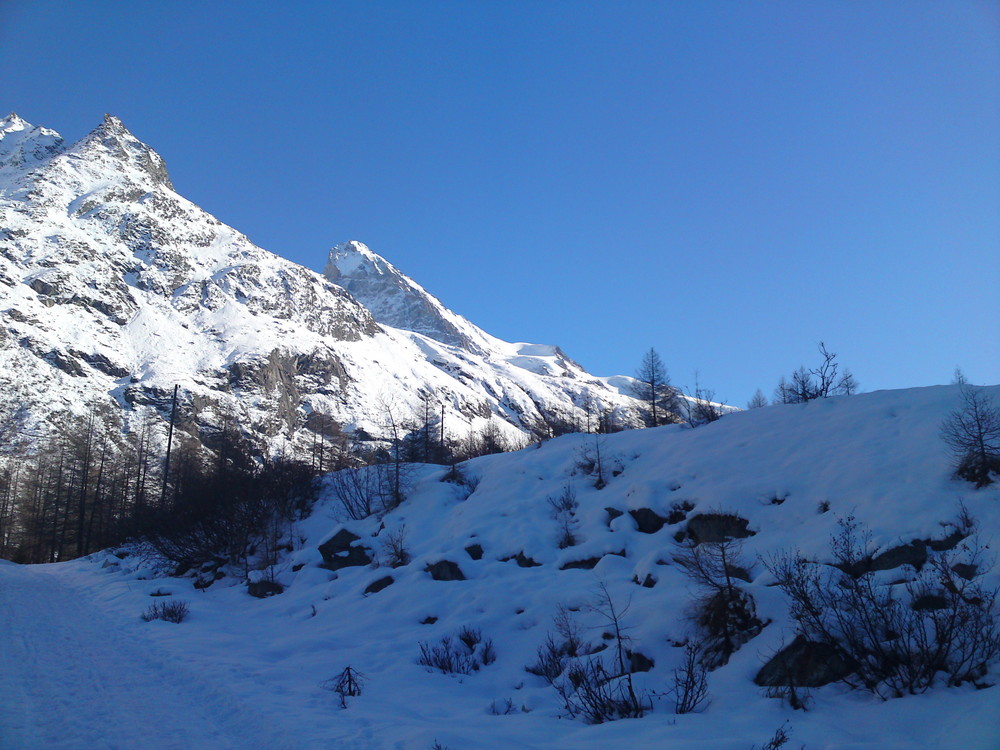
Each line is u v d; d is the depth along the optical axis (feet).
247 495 98.02
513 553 65.92
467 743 24.98
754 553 49.75
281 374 473.26
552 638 43.42
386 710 31.50
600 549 59.77
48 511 184.55
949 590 32.07
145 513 112.16
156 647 45.57
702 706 29.84
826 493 56.49
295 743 24.39
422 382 604.49
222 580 86.69
